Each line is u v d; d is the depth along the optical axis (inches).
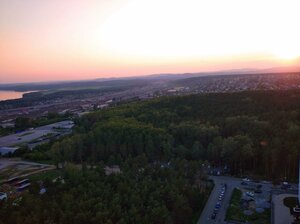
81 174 5629.9
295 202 5280.5
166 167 6323.8
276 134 7401.6
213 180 6628.9
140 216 4244.6
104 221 4055.1
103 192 4817.9
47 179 5625.0
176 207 4633.4
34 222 3887.8
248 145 6904.5
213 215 5044.3
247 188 6136.8
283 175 6589.6
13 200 4867.1
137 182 5423.2
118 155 7549.2
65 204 4379.9
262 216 5009.8
